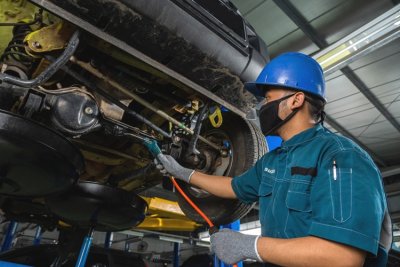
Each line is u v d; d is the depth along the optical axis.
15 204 2.06
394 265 3.24
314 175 0.81
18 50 1.10
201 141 1.84
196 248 10.91
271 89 1.06
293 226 0.80
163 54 1.16
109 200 1.43
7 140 0.94
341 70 5.23
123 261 1.77
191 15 1.17
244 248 0.78
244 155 1.69
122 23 1.02
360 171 0.72
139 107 1.56
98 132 1.70
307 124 1.00
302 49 4.85
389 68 5.20
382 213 0.70
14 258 1.78
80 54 1.17
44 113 1.15
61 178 1.17
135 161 1.97
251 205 1.72
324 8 4.07
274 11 4.14
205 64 1.25
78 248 1.62
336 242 0.64
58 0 0.92
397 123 7.15
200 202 1.84
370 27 2.92
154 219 3.66
